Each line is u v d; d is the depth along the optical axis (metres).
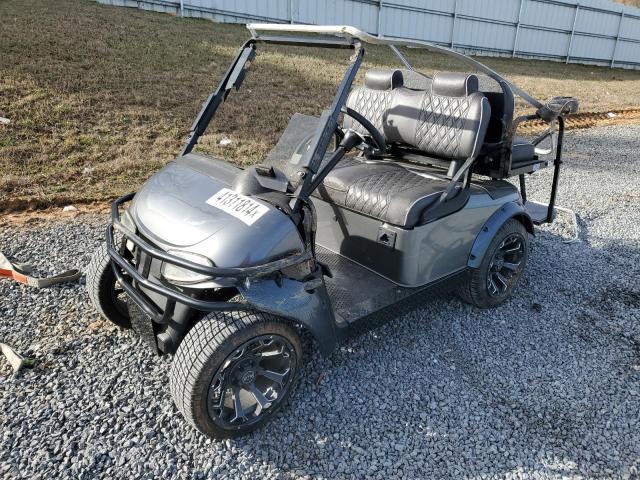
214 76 8.81
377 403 2.37
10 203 4.32
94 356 2.54
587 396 2.48
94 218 4.25
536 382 2.57
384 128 3.19
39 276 3.26
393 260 2.63
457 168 2.85
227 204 2.07
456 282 2.89
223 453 2.05
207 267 1.83
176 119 6.69
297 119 2.55
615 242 4.31
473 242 2.91
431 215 2.56
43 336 2.67
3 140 5.40
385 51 11.04
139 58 8.92
